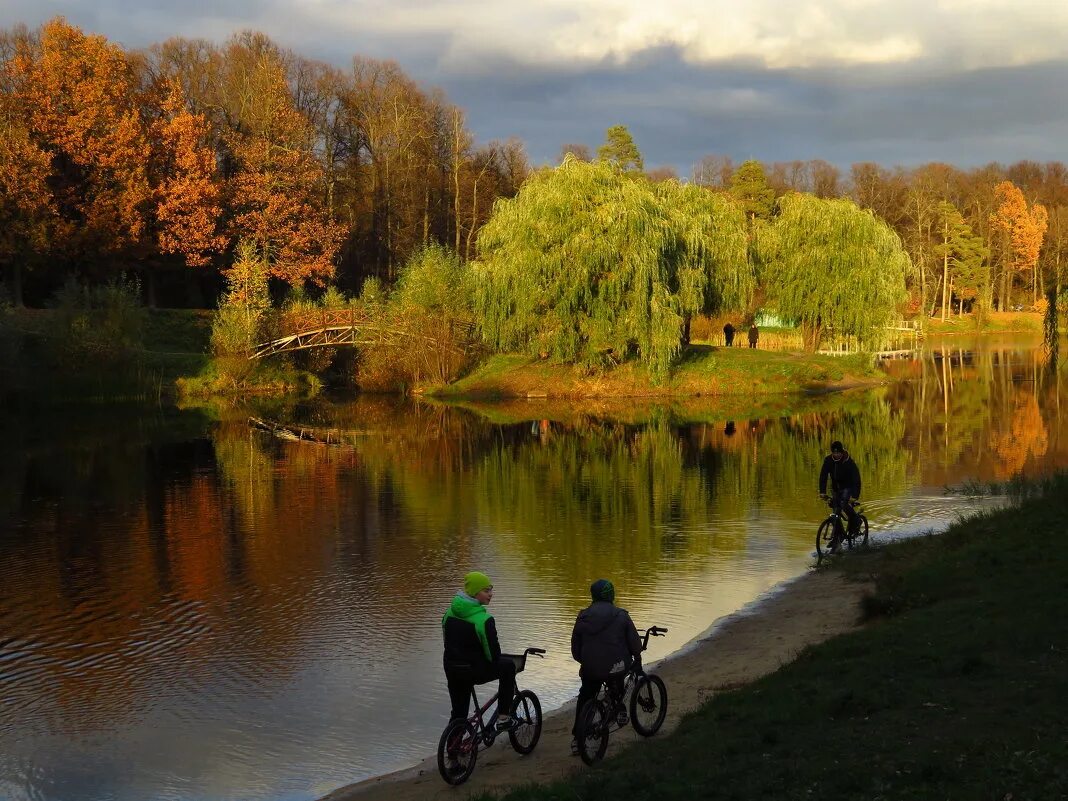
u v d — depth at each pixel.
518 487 29.97
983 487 26.48
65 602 18.53
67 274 63.12
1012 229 124.94
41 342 56.28
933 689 9.57
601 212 51.97
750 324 77.25
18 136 57.91
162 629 16.83
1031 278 128.62
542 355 58.75
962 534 17.20
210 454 37.91
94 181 62.34
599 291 53.06
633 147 78.56
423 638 16.11
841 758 8.19
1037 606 11.80
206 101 75.44
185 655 15.50
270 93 72.44
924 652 10.77
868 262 62.34
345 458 36.56
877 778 7.62
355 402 57.31
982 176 134.00
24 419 50.16
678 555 20.83
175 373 60.50
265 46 78.50
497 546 22.20
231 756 11.77
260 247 71.06
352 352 66.44
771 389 57.44
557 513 25.84
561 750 10.77
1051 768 7.38
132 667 14.99
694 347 63.31
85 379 55.72
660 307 52.53
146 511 27.09
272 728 12.57
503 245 55.72
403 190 84.25
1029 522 16.45
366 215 83.69
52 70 61.09
